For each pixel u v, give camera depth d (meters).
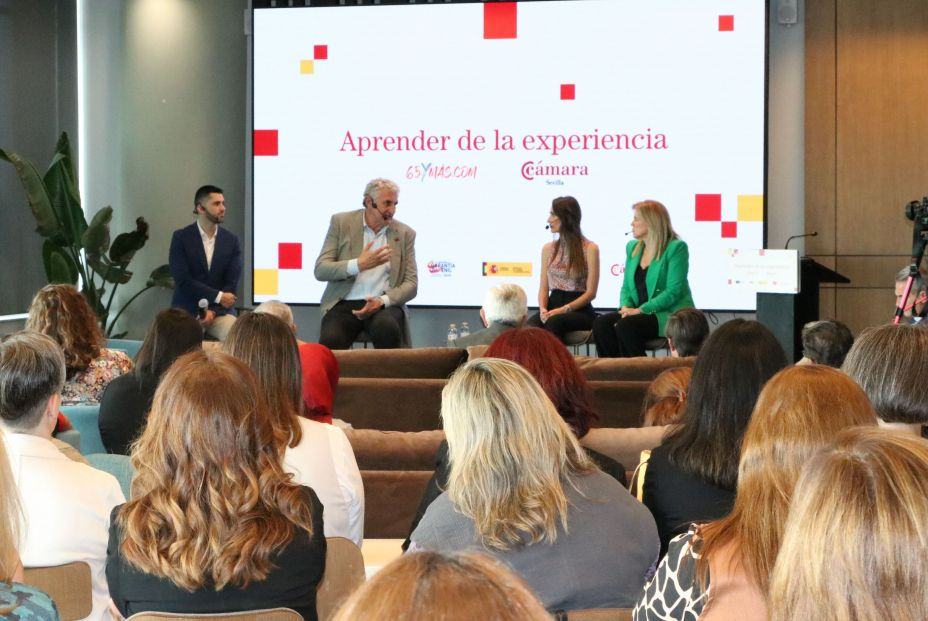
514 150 8.27
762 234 8.05
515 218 8.30
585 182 8.23
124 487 2.66
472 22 8.27
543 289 7.60
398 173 8.38
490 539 1.84
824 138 8.20
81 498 2.24
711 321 8.23
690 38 8.05
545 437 1.88
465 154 8.33
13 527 1.53
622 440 2.81
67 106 8.82
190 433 1.79
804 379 1.56
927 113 8.08
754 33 7.99
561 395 2.60
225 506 1.77
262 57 8.44
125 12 8.66
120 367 4.06
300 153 8.45
